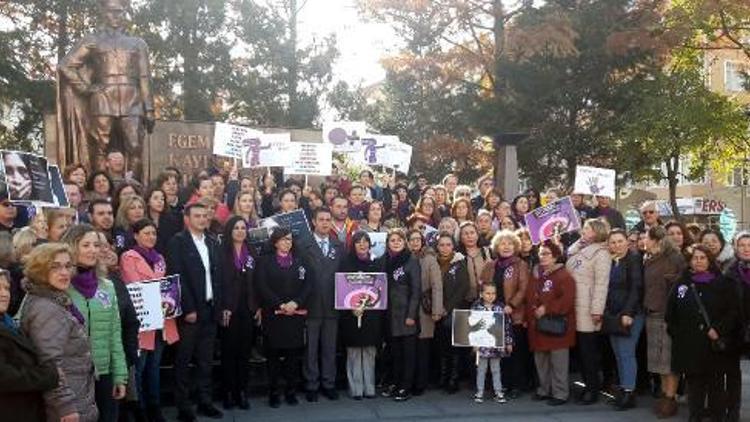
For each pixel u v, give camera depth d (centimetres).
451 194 1377
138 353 724
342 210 1031
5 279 459
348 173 1936
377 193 1443
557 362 920
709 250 821
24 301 496
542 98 2531
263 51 2853
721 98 2558
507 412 880
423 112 2788
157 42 2678
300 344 894
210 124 1577
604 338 980
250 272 890
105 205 775
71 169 940
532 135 2555
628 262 912
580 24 2492
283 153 1278
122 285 675
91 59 1139
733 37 2536
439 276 955
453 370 977
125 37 1149
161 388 925
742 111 2606
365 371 946
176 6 2694
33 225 674
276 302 880
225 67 2775
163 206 888
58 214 675
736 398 821
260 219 1092
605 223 944
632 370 909
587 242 945
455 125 2717
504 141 1717
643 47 2417
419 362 959
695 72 2620
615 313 910
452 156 2716
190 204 839
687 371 808
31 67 2611
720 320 798
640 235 984
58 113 1140
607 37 2448
